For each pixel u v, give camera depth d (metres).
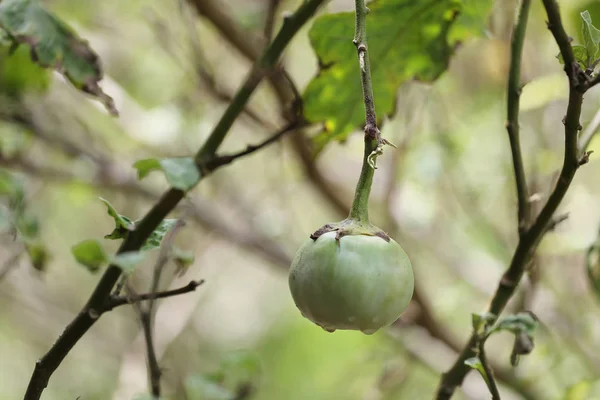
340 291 0.88
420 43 1.04
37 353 2.67
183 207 1.11
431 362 1.59
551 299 1.61
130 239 0.95
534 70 1.57
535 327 0.94
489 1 1.04
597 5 1.14
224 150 1.91
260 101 1.77
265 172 1.92
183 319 1.80
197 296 1.92
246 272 2.80
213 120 1.79
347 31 1.02
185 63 1.76
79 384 2.41
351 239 0.89
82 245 0.92
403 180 1.70
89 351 2.42
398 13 1.02
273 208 1.95
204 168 0.99
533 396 1.45
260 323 2.77
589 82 0.91
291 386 2.58
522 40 0.97
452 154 1.66
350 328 0.89
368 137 0.88
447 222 1.91
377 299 0.88
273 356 2.67
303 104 1.04
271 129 1.45
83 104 1.70
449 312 1.82
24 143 1.44
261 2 1.51
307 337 2.62
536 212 1.30
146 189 1.66
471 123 1.73
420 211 1.71
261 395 2.58
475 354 0.98
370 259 0.88
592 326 1.63
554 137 1.55
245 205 1.86
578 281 1.64
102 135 1.82
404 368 1.68
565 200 1.62
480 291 1.76
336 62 1.03
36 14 1.01
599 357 1.58
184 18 1.45
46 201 2.09
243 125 1.67
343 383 2.12
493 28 1.41
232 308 2.77
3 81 1.23
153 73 1.75
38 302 2.15
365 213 0.90
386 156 1.71
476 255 1.85
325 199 1.61
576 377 1.48
